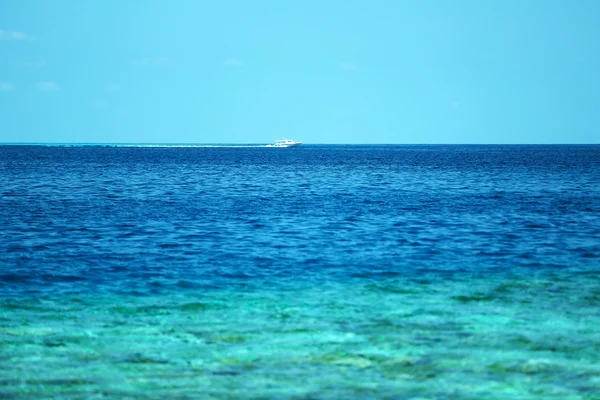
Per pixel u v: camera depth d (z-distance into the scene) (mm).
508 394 23203
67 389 23594
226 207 86438
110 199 95812
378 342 28750
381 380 24438
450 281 41188
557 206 88062
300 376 24828
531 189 118812
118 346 28203
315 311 33938
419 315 33094
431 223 70062
